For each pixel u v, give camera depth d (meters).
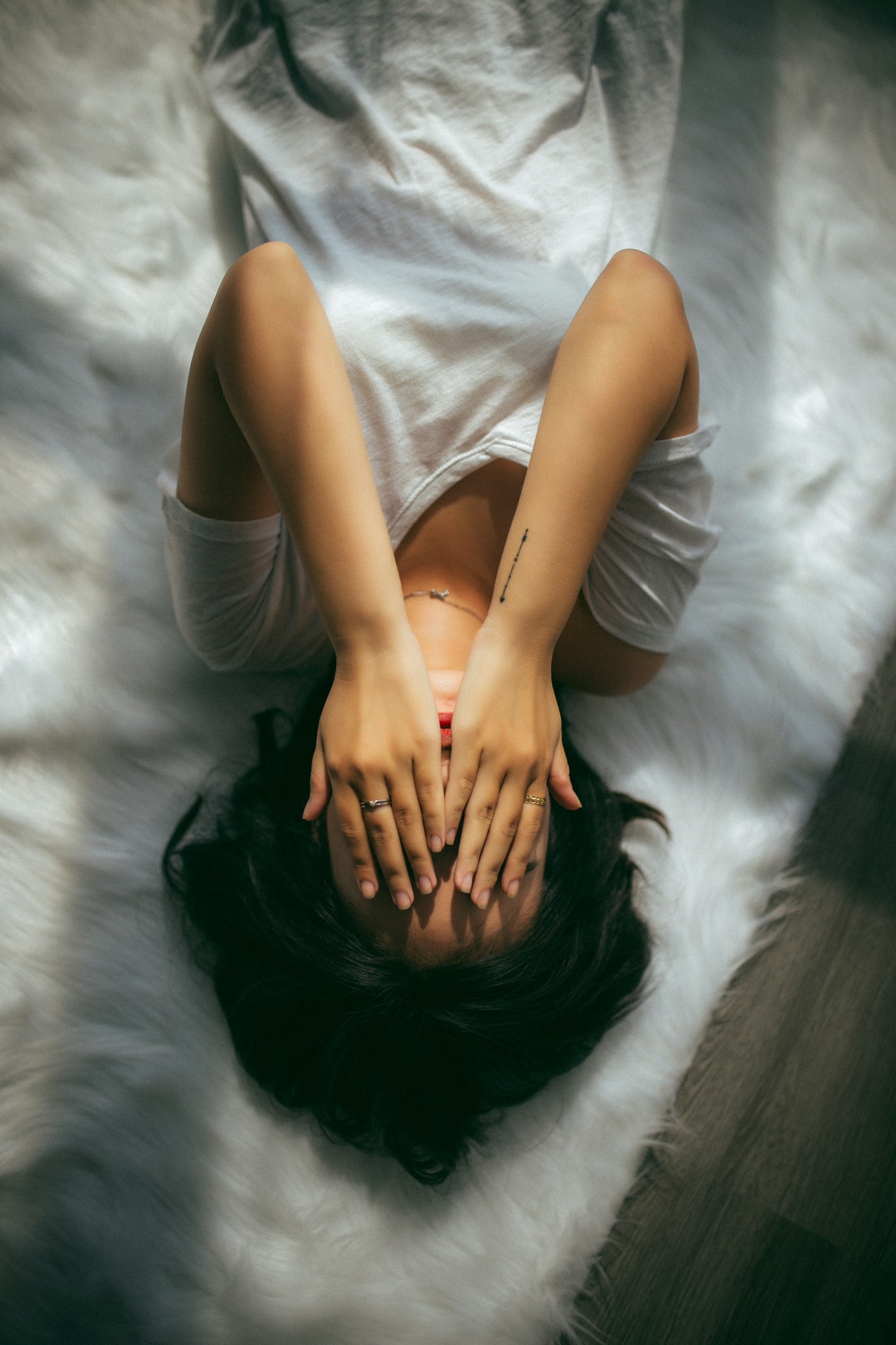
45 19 1.06
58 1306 0.89
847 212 1.19
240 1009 0.88
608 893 0.85
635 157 1.05
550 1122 0.96
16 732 0.97
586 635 0.90
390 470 0.83
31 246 1.04
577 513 0.75
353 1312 0.89
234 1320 0.89
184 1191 0.92
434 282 0.85
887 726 1.12
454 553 0.85
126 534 1.03
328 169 0.95
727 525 1.11
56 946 0.95
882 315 1.18
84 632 1.01
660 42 1.02
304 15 0.97
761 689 1.08
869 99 1.22
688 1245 0.97
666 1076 0.99
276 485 0.75
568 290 0.88
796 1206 0.99
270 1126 0.94
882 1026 1.04
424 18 0.95
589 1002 0.83
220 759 1.02
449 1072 0.79
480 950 0.72
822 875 1.08
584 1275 0.94
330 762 0.75
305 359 0.74
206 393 0.76
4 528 1.00
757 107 1.19
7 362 1.02
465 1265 0.92
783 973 1.05
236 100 1.01
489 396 0.83
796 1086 1.02
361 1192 0.93
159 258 1.06
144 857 0.98
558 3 0.96
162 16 1.10
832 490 1.13
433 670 0.80
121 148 1.07
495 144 0.95
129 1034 0.95
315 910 0.75
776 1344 0.95
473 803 0.73
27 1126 0.92
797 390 1.15
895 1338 0.96
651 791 1.05
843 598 1.11
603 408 0.75
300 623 0.91
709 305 1.14
